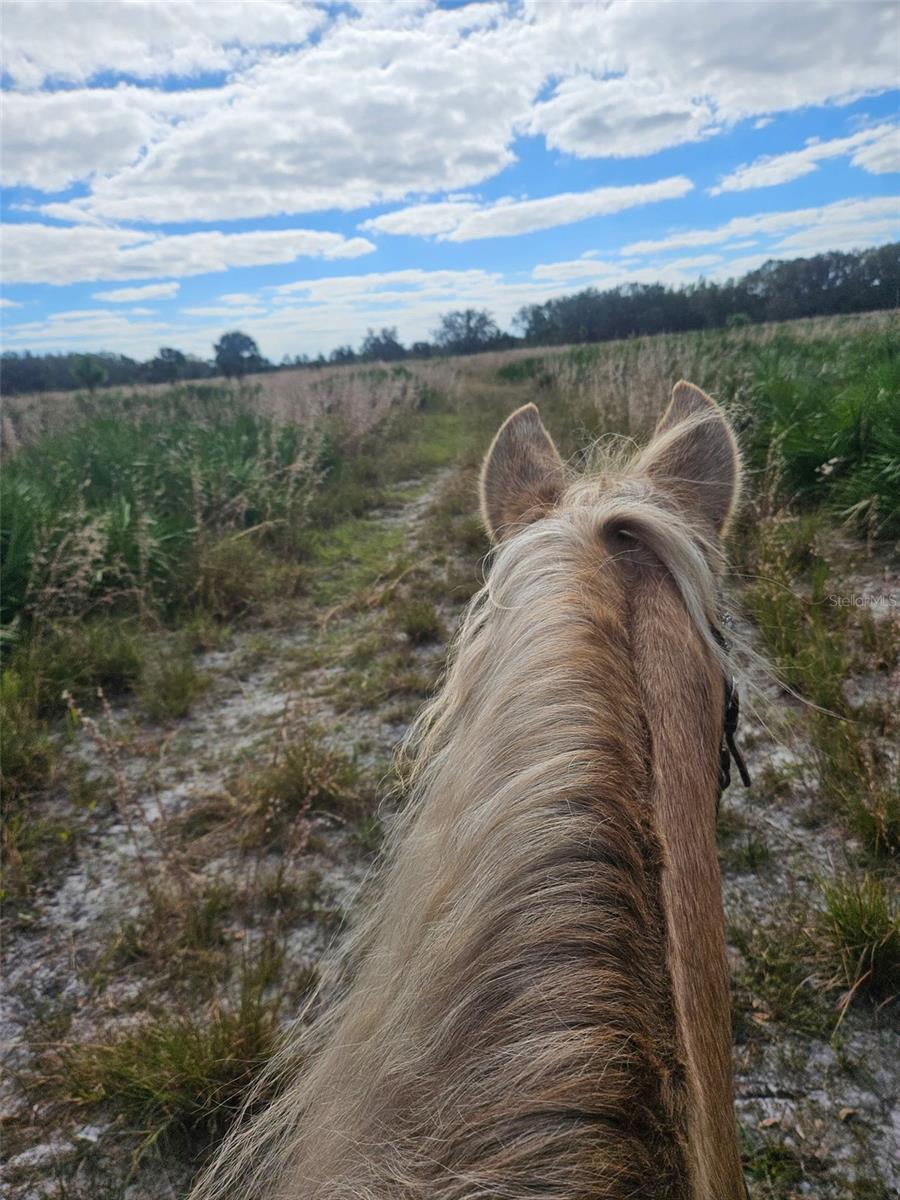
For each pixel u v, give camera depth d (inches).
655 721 36.7
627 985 28.0
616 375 507.2
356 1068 32.1
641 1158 25.2
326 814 127.6
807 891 104.2
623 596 43.2
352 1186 27.5
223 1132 82.1
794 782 124.9
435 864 34.5
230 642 223.8
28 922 113.8
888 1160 72.2
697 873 33.4
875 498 203.0
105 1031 94.5
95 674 192.1
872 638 159.6
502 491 61.5
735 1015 88.7
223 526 313.4
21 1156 81.7
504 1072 27.0
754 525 216.1
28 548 221.5
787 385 310.7
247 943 107.0
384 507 388.5
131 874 123.6
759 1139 75.4
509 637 40.1
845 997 87.8
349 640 217.0
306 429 447.5
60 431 524.1
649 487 54.0
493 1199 24.6
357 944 41.9
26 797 141.6
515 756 34.2
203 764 156.1
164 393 988.6
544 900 29.7
